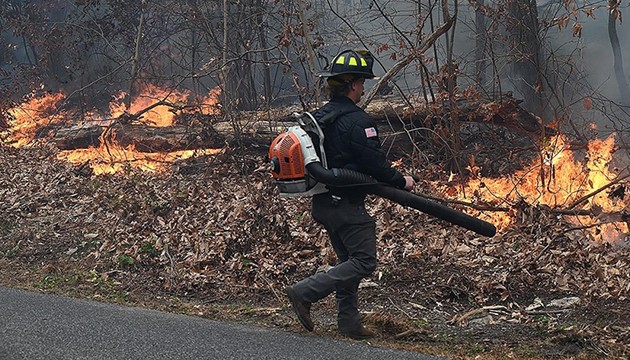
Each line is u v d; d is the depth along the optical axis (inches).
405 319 217.8
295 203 323.6
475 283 237.9
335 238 196.7
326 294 191.8
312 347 180.5
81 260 283.9
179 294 247.6
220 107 455.8
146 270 268.4
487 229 188.9
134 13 657.0
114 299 239.9
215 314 221.5
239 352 174.1
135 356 169.3
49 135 519.8
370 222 191.5
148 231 297.9
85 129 488.7
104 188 370.6
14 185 391.2
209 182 382.0
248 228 276.8
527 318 215.8
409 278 246.5
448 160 384.5
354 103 190.1
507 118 404.8
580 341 191.9
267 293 244.7
